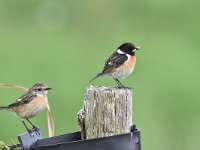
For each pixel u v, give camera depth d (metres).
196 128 18.67
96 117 9.80
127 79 19.52
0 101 18.23
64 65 20.44
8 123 17.16
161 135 18.16
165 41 22.70
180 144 18.28
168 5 24.86
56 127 17.89
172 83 19.67
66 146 9.29
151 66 20.39
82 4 25.77
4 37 22.88
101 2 25.47
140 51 21.52
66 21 25.06
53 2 26.20
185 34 23.48
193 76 20.17
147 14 24.95
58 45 22.31
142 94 19.09
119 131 9.77
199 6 24.72
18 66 20.34
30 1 26.25
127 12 25.27
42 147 9.30
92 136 9.81
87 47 22.62
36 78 19.66
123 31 24.06
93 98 9.80
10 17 25.33
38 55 21.05
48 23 24.73
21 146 9.70
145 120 18.25
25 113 12.32
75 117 18.16
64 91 18.98
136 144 9.50
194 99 19.38
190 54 21.62
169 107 18.95
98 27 24.66
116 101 9.76
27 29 24.08
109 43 23.14
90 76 19.89
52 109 18.27
